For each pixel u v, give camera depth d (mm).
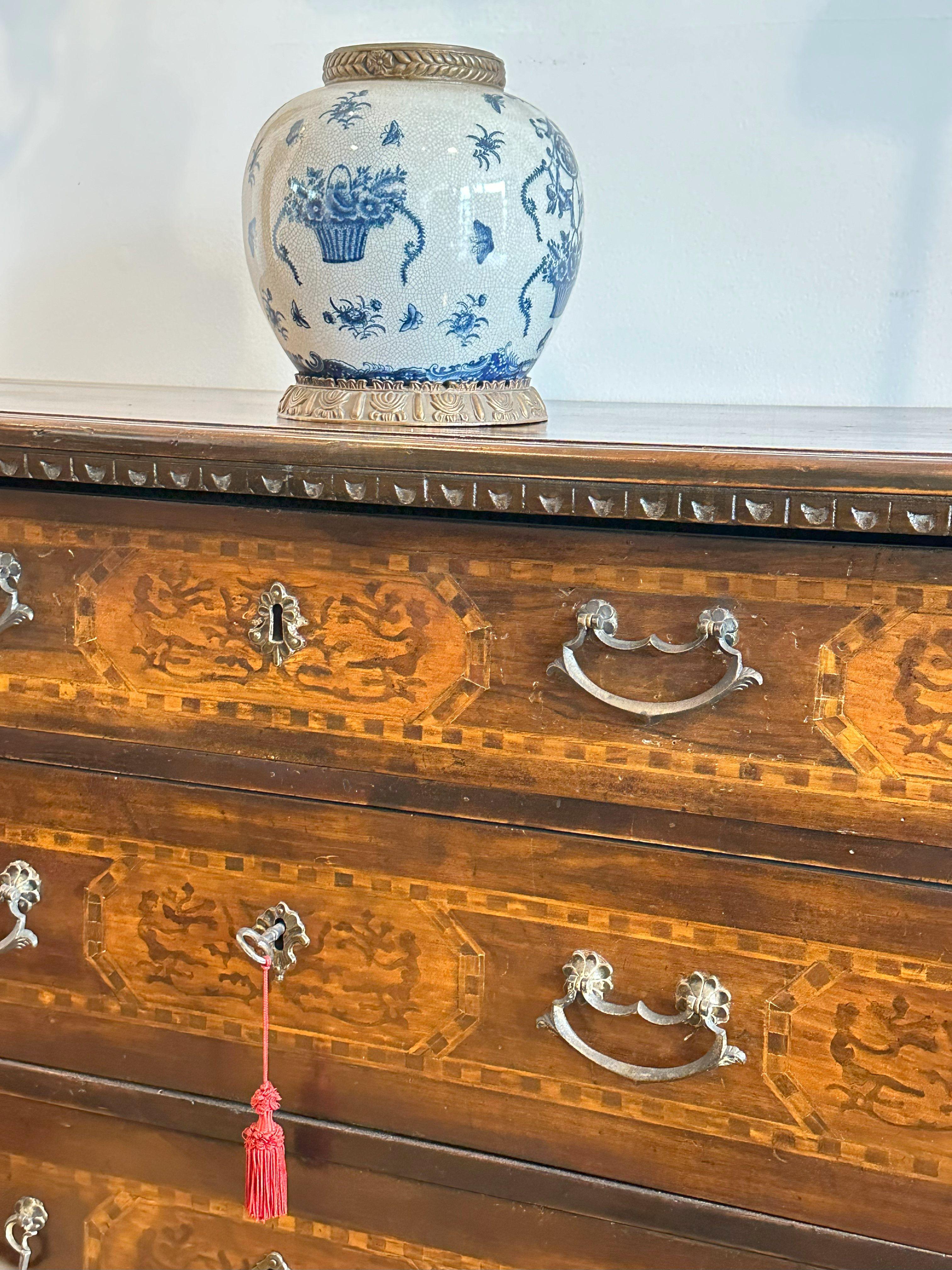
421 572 688
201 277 1241
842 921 653
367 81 788
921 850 634
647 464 606
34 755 795
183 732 757
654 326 1135
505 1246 755
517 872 707
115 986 807
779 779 649
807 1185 686
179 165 1222
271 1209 741
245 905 768
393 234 753
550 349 1168
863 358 1091
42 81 1241
